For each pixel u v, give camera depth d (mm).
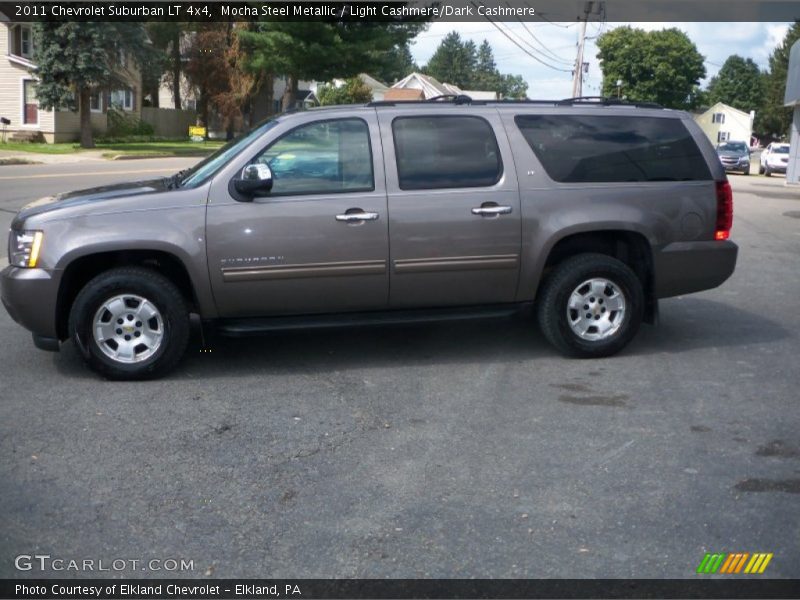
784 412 5684
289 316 6508
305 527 4105
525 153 6680
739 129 91000
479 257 6570
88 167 27781
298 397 5992
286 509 4285
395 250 6438
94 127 42406
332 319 6551
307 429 5379
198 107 51562
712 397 5988
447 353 7109
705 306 9008
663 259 6867
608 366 6746
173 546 3928
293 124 6422
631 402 5891
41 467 4762
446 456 4949
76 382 6297
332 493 4469
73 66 35938
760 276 10750
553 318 6781
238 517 4203
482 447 5090
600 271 6742
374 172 6445
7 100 39312
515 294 6742
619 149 6848
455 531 4055
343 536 4016
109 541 3971
